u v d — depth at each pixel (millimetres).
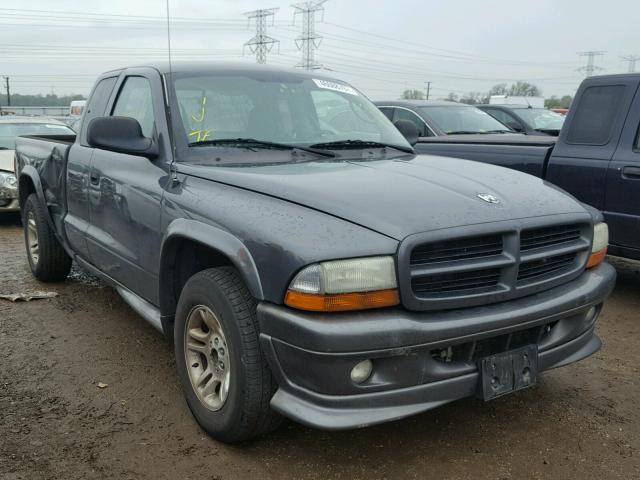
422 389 2533
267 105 3799
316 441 3027
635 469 2826
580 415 3324
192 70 3846
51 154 5043
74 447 2957
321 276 2391
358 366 2455
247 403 2711
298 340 2426
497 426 3197
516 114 10797
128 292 3965
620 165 4938
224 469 2795
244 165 3293
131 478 2725
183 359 3148
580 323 3041
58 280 5684
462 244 2594
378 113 4371
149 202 3410
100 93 4633
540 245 2863
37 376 3740
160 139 3514
